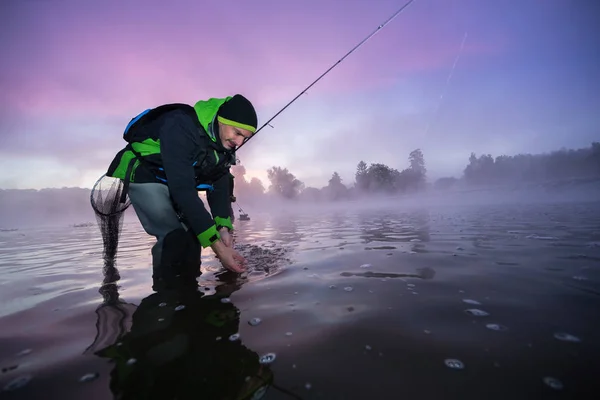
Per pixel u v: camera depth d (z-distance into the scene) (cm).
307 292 138
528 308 111
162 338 98
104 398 70
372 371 76
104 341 98
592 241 235
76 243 414
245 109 175
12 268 234
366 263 192
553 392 66
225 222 216
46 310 129
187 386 73
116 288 160
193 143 173
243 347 90
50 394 72
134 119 193
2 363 86
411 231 348
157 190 198
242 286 151
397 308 116
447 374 74
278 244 291
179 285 158
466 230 331
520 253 201
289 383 73
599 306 110
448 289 135
